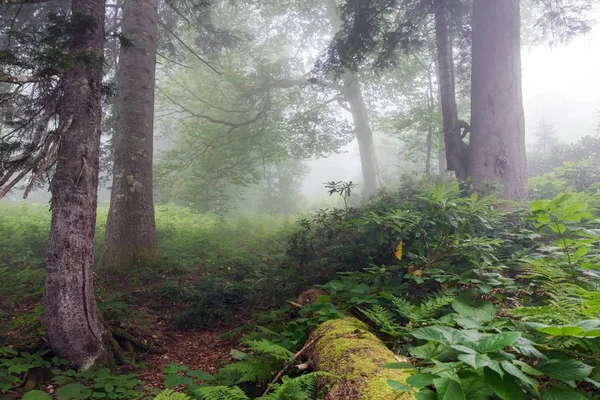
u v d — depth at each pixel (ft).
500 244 16.12
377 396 7.04
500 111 26.48
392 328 10.27
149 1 32.22
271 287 22.97
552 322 8.16
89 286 15.30
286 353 10.63
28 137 16.10
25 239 33.99
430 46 50.60
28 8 37.27
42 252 31.81
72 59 14.78
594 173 31.99
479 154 26.78
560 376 6.08
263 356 11.60
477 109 27.25
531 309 8.39
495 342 6.14
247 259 31.53
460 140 29.73
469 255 14.07
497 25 26.89
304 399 8.07
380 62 38.65
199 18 46.70
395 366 6.87
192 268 30.76
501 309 11.53
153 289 25.75
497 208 23.13
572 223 16.21
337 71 39.34
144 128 30.78
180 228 43.80
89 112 15.60
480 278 12.77
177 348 19.13
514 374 5.69
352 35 35.81
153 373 15.92
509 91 26.58
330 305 13.17
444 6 32.68
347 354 8.87
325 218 24.09
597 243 16.40
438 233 15.31
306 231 22.71
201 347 19.16
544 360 6.64
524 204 21.54
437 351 7.55
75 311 14.84
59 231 14.82
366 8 34.81
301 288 20.47
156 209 55.67
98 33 16.53
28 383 13.37
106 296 23.53
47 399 11.69
